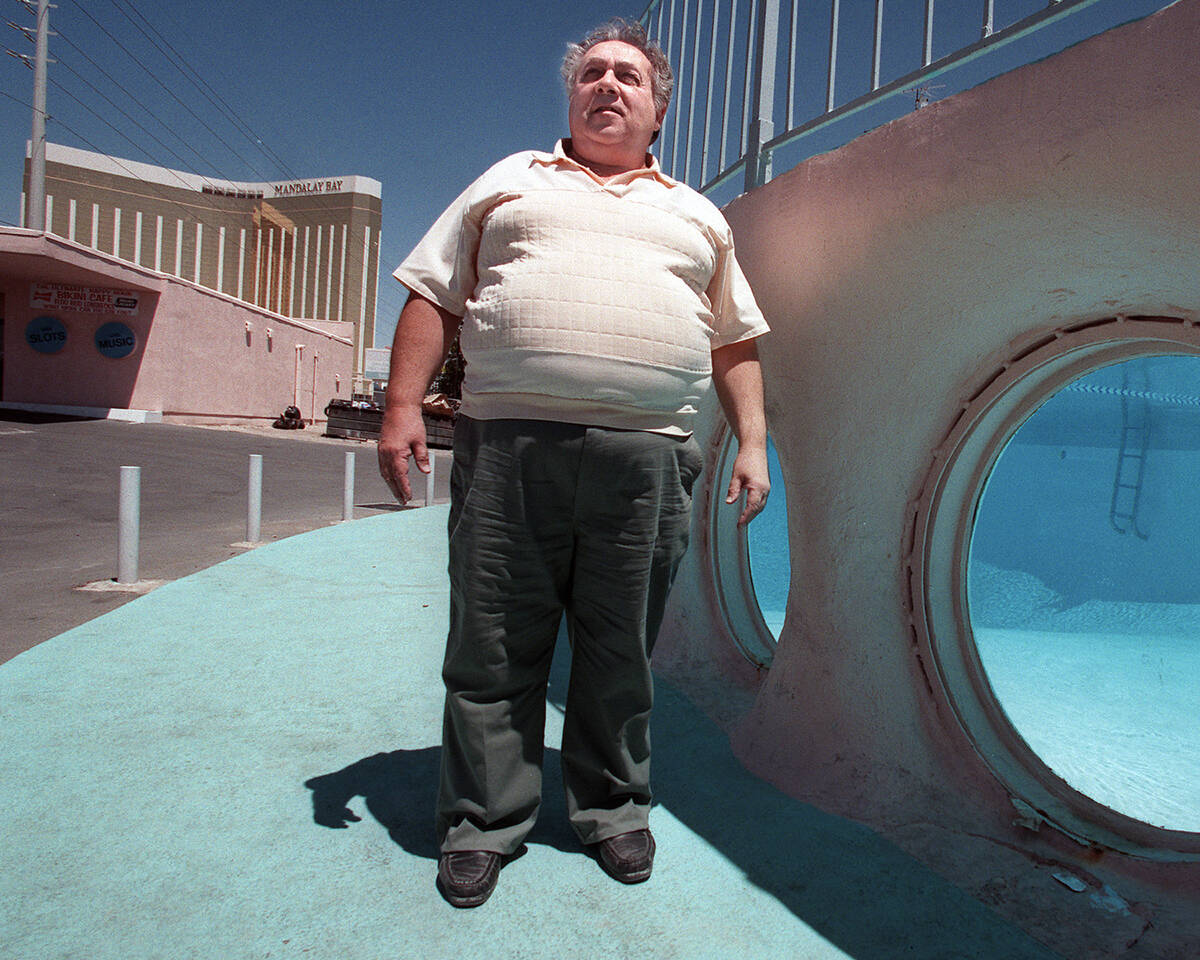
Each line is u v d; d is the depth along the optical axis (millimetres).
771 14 2955
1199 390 8844
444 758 1918
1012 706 4293
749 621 3459
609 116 1878
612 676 1889
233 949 1606
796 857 1983
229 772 2414
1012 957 1607
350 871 1899
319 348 34781
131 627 3996
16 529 7543
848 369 2350
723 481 3336
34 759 2459
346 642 3842
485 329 1729
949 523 2203
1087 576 9297
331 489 12609
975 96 1833
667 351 1712
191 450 16562
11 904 1734
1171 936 1604
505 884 1855
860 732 2326
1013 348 1939
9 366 22969
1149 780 3285
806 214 2414
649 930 1696
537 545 1774
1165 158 1442
